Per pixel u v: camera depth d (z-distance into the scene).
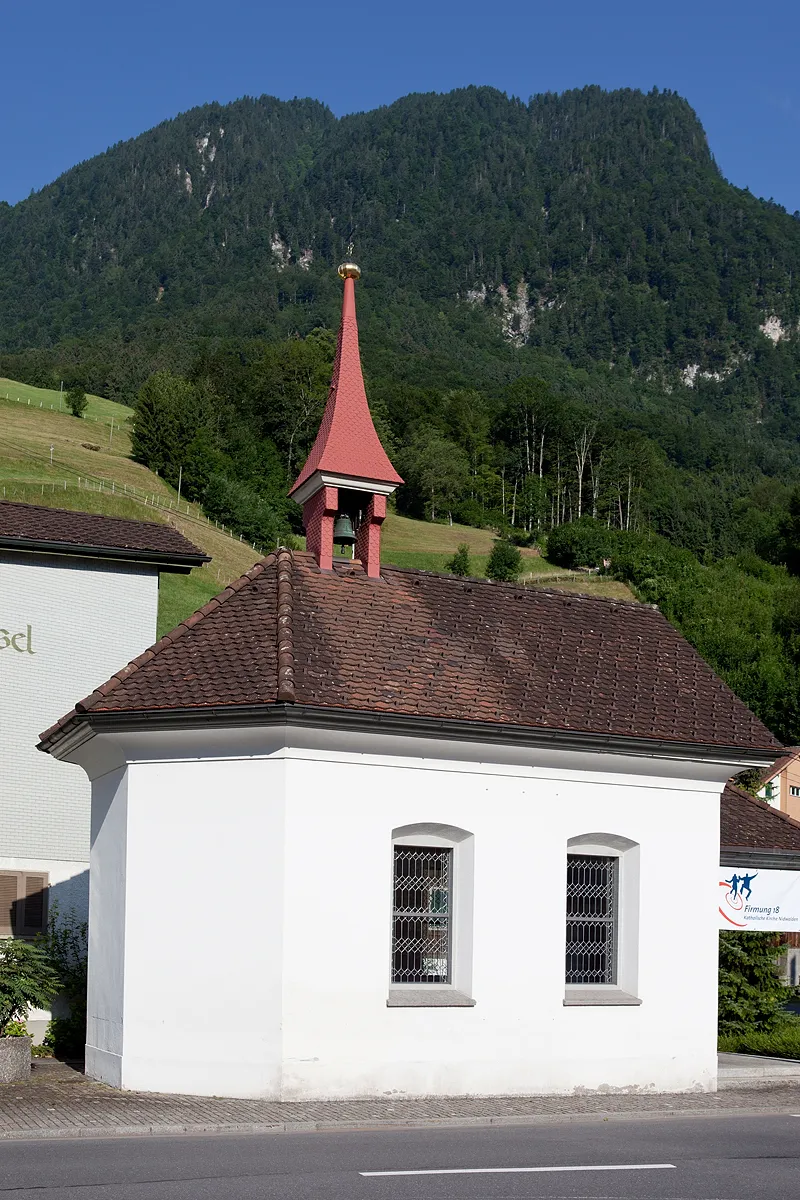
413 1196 9.68
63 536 24.50
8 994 16.98
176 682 16.39
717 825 18.80
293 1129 13.30
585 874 18.02
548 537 128.88
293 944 15.38
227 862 15.84
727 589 117.19
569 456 172.00
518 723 16.89
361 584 19.09
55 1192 9.61
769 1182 10.77
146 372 182.00
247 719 15.66
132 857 16.44
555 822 17.45
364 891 15.95
